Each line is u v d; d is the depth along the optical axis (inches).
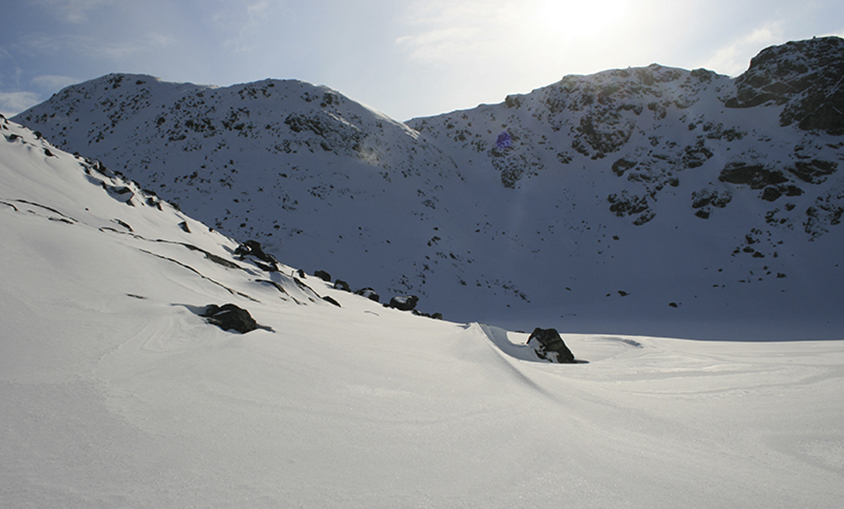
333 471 67.2
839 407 117.8
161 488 57.1
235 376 109.0
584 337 390.6
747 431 99.4
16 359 94.6
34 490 53.5
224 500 55.5
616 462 77.2
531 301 1472.7
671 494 65.8
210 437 74.9
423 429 87.5
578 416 104.7
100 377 94.4
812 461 82.3
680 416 110.9
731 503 64.0
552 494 63.2
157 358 113.3
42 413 74.5
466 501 60.2
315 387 108.6
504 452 78.2
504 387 122.3
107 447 66.8
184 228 397.1
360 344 166.4
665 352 256.5
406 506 57.9
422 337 213.8
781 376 165.5
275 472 65.0
